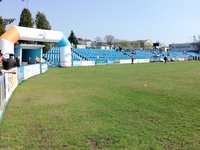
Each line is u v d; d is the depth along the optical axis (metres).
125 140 7.20
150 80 23.14
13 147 6.68
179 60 83.62
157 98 13.77
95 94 15.07
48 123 8.87
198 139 7.30
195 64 55.53
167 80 23.17
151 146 6.74
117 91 16.30
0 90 9.55
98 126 8.52
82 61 50.62
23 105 11.86
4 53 27.42
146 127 8.44
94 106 11.64
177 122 9.04
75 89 17.12
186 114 10.20
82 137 7.44
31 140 7.20
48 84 19.77
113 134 7.70
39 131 7.99
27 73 23.94
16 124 8.73
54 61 45.31
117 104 12.10
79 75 28.05
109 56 65.81
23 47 33.97
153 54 82.38
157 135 7.63
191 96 14.44
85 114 10.12
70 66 43.12
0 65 16.19
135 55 75.06
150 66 47.81
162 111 10.70
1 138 7.35
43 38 35.09
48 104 12.11
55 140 7.20
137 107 11.45
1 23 35.19
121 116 9.83
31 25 44.53
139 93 15.50
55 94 15.02
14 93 15.28
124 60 63.38
